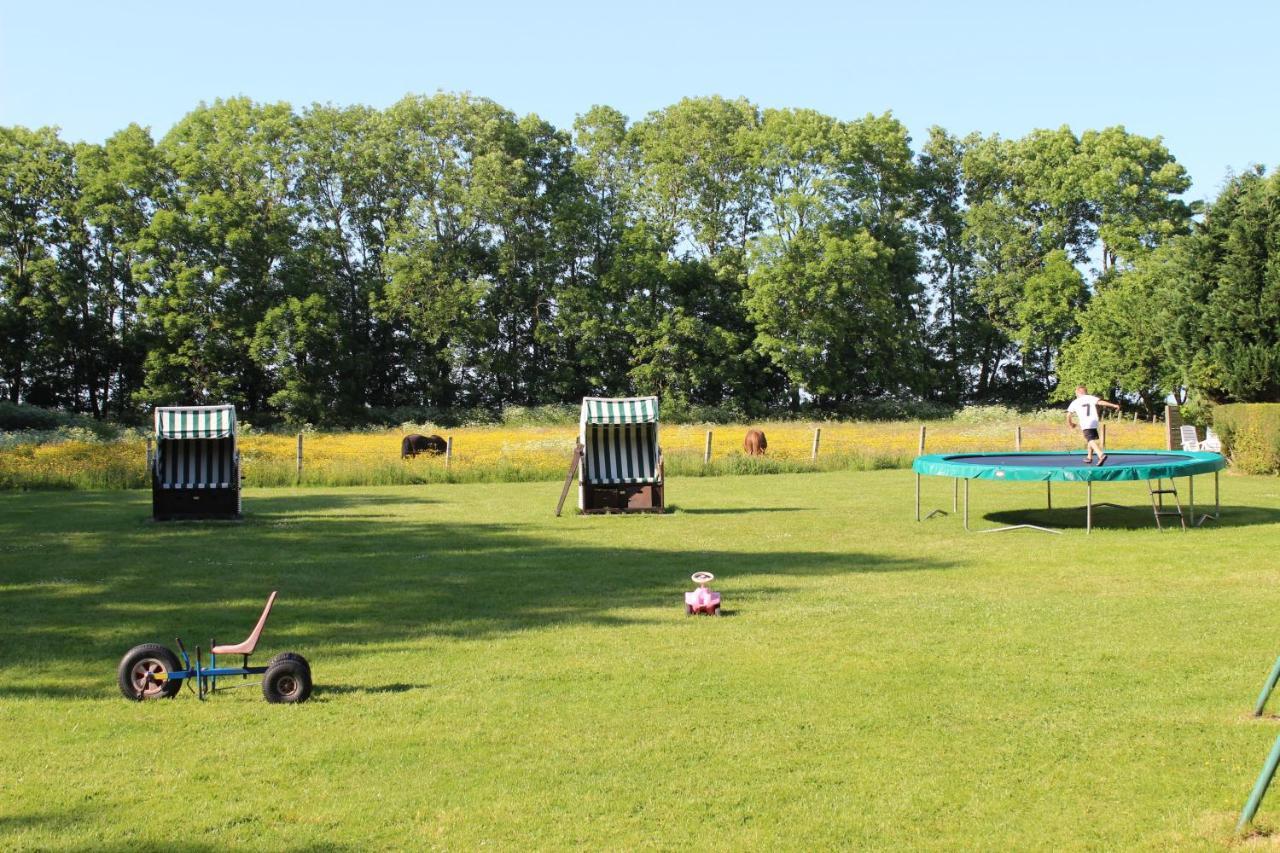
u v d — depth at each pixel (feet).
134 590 39.40
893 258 208.44
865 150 211.00
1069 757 20.75
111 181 184.24
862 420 201.36
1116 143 201.46
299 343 182.70
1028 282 202.28
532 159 219.82
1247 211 91.86
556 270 211.41
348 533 56.08
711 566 44.39
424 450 104.01
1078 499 69.51
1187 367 97.35
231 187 195.83
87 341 185.68
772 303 193.67
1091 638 30.37
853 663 27.84
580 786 19.53
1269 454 83.41
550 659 28.63
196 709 24.30
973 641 30.17
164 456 63.36
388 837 17.47
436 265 199.62
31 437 132.26
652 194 212.64
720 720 23.18
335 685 26.25
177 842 17.33
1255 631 31.04
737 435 142.20
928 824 17.80
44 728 22.97
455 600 37.17
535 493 79.05
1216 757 20.62
